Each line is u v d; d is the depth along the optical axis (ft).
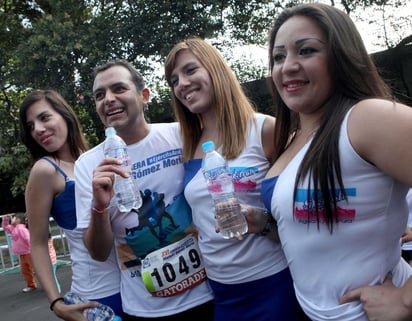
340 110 5.35
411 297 4.72
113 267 8.89
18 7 44.06
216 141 7.76
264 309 7.13
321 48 5.52
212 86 7.67
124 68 8.46
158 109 39.04
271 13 40.01
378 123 4.82
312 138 5.73
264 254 7.13
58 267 30.86
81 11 37.27
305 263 5.65
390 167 4.75
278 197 5.86
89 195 8.24
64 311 8.39
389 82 6.56
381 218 5.12
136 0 35.35
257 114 7.79
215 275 7.50
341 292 5.34
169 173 8.26
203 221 7.47
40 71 34.99
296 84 5.70
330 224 5.27
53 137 9.19
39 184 8.72
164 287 7.91
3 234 54.49
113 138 7.77
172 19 35.83
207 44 7.95
